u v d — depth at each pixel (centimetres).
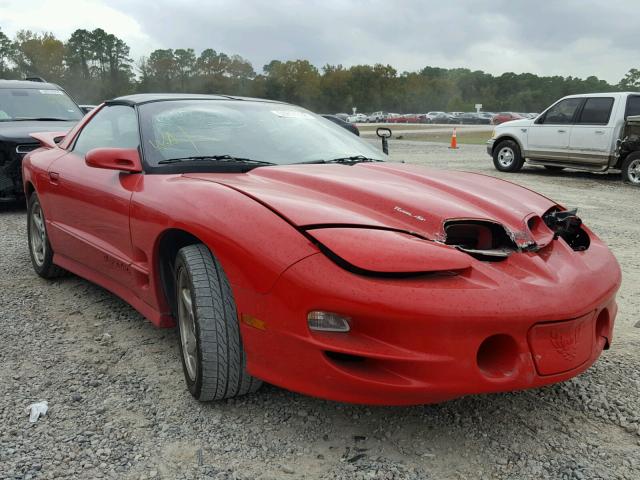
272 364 228
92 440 236
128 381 288
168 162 310
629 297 434
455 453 231
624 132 1163
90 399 270
